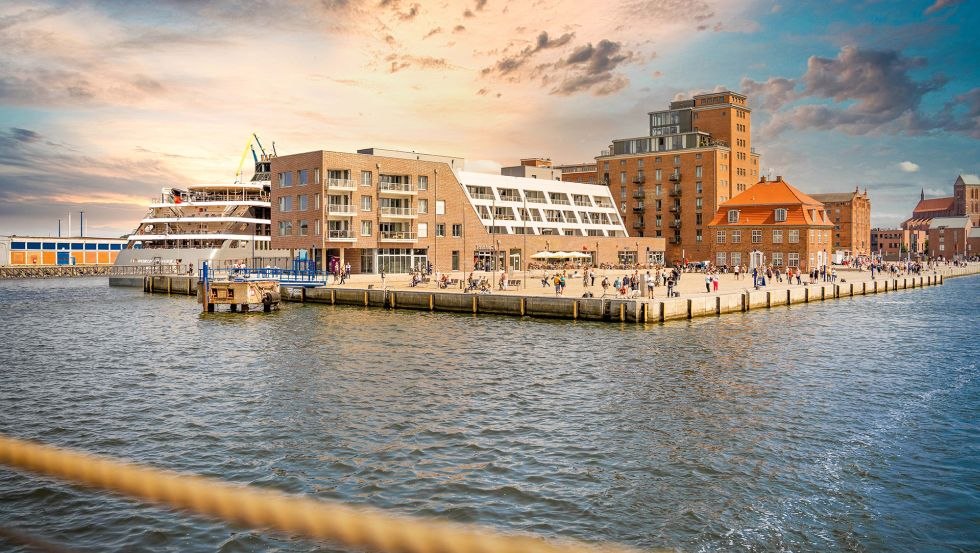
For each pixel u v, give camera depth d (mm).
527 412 27328
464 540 3686
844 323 58219
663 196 157125
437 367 36844
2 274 137125
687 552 15453
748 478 20000
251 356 40625
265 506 3445
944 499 18422
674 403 28891
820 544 15859
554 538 16000
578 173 175625
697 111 161125
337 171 98625
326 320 60719
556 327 54844
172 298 86312
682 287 82125
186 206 118438
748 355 40969
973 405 28734
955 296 91375
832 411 27688
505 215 126062
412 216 105438
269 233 121250
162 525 16656
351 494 18703
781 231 130625
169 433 24375
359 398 29609
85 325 56875
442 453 22234
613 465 21109
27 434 24266
